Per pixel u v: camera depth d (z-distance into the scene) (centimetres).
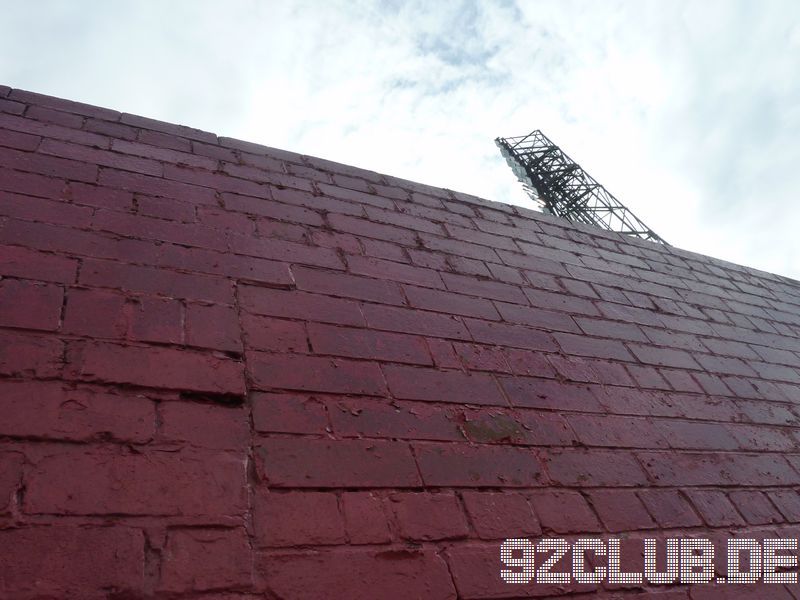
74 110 208
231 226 188
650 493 160
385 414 144
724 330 282
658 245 346
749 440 205
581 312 236
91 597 88
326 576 105
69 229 154
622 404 192
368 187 254
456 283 216
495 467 144
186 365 131
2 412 105
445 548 120
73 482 100
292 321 160
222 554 100
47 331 123
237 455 117
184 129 230
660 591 137
